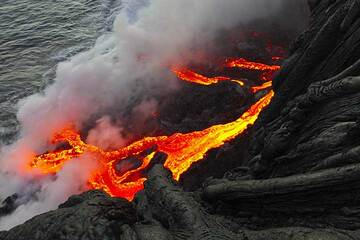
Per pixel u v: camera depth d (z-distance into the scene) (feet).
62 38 203.72
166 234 36.96
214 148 118.73
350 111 38.47
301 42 57.57
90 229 33.60
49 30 209.77
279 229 36.04
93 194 41.78
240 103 136.77
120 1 235.81
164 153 127.75
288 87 55.01
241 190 42.39
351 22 43.24
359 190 32.81
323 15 52.90
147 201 45.98
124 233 34.88
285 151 47.32
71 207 37.19
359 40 42.50
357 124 34.96
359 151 32.86
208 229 37.65
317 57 49.14
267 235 36.06
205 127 131.34
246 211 43.37
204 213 41.19
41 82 173.88
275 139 47.37
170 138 133.18
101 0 240.12
